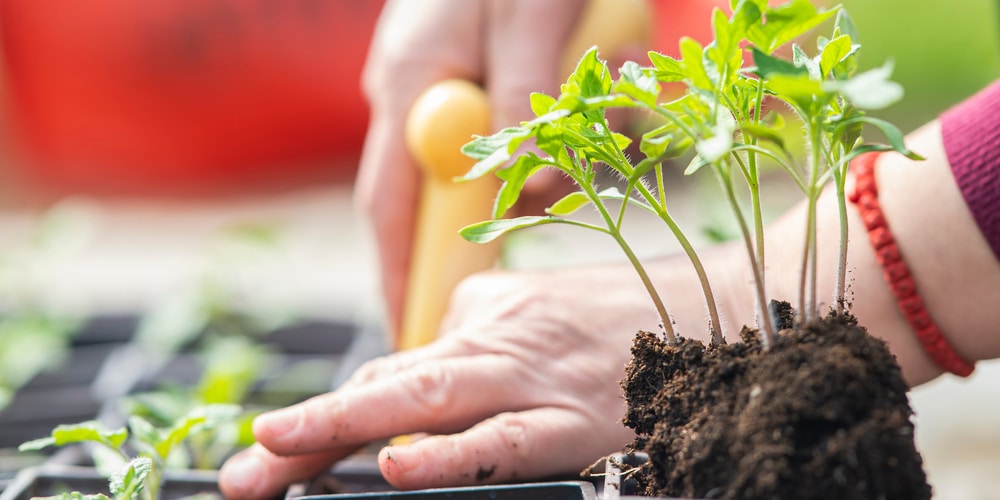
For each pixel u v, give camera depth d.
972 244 0.55
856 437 0.47
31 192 2.49
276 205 2.36
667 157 0.47
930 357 0.56
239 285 0.90
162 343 0.80
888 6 2.81
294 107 2.36
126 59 2.28
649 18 0.70
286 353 0.82
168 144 2.37
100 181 2.49
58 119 2.35
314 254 1.49
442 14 0.68
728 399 0.48
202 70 2.30
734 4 0.48
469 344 0.59
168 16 2.22
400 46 0.68
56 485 0.56
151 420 0.66
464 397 0.57
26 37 2.29
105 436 0.55
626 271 0.61
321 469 0.57
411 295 0.66
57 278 1.19
